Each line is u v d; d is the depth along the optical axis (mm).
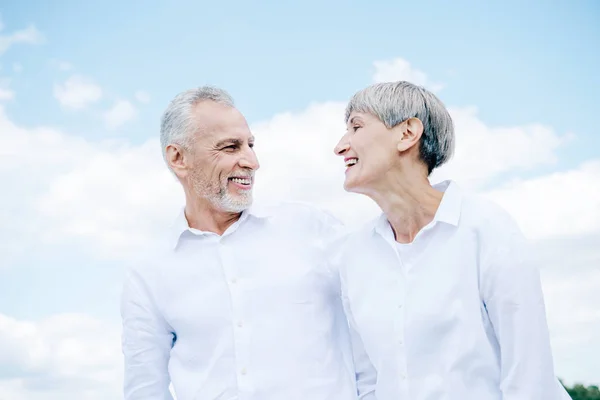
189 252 1985
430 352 1625
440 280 1628
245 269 1939
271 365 1866
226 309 1913
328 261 1957
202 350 1918
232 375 1876
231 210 1946
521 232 1618
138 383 2002
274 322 1895
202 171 1940
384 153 1687
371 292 1744
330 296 1961
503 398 1551
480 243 1608
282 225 1999
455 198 1664
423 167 1725
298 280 1927
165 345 2016
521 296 1547
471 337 1586
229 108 1979
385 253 1743
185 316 1933
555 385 1552
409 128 1692
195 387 1900
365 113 1716
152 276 1997
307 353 1884
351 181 1719
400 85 1721
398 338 1653
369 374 1854
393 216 1720
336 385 1881
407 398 1635
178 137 1964
